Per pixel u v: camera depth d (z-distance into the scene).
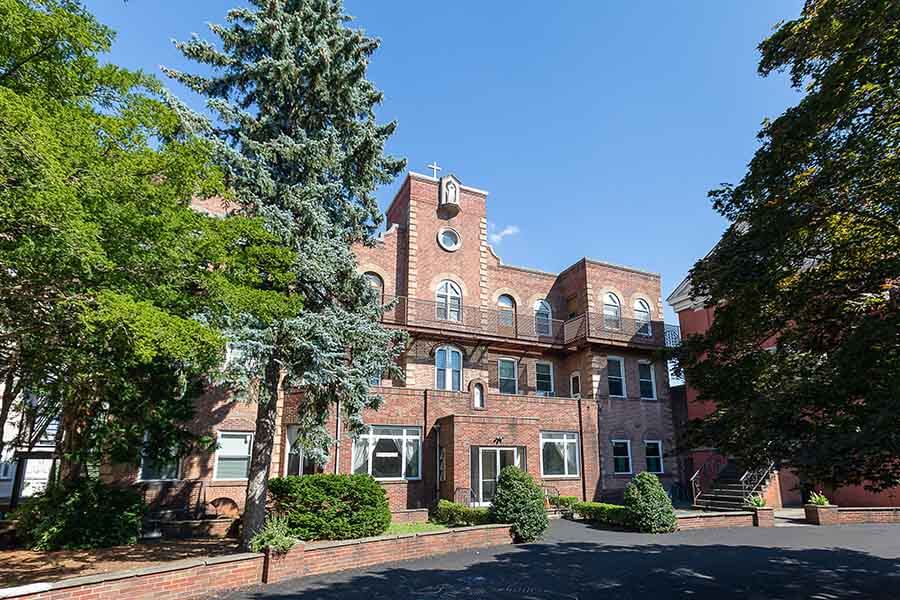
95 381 10.71
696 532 15.28
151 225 7.57
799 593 8.75
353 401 12.04
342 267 12.47
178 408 13.34
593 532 15.20
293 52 13.34
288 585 9.20
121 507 12.91
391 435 18.25
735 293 7.78
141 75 8.11
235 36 13.00
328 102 13.52
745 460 7.74
